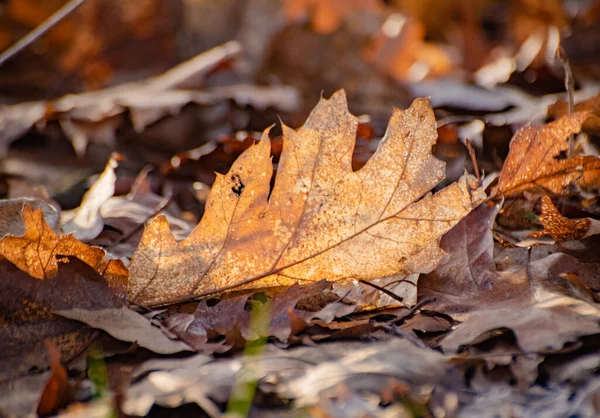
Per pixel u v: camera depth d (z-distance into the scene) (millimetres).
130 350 749
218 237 780
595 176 805
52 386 722
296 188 781
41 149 1204
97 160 1155
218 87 1462
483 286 774
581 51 1309
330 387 729
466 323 757
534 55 1247
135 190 916
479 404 724
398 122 778
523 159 795
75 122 1191
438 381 732
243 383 733
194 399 727
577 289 769
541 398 724
